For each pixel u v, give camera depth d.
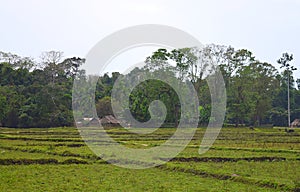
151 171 32.75
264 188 25.20
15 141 59.47
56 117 110.50
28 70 135.50
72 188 24.86
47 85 117.25
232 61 113.44
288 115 129.62
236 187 25.53
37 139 61.84
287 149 49.50
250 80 113.50
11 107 110.56
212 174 30.08
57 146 52.06
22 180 27.38
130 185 26.09
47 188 24.77
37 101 112.19
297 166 35.31
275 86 124.88
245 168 33.69
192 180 28.31
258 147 53.06
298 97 149.38
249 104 111.19
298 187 23.92
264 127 111.69
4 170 31.83
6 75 130.00
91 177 29.11
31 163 36.16
